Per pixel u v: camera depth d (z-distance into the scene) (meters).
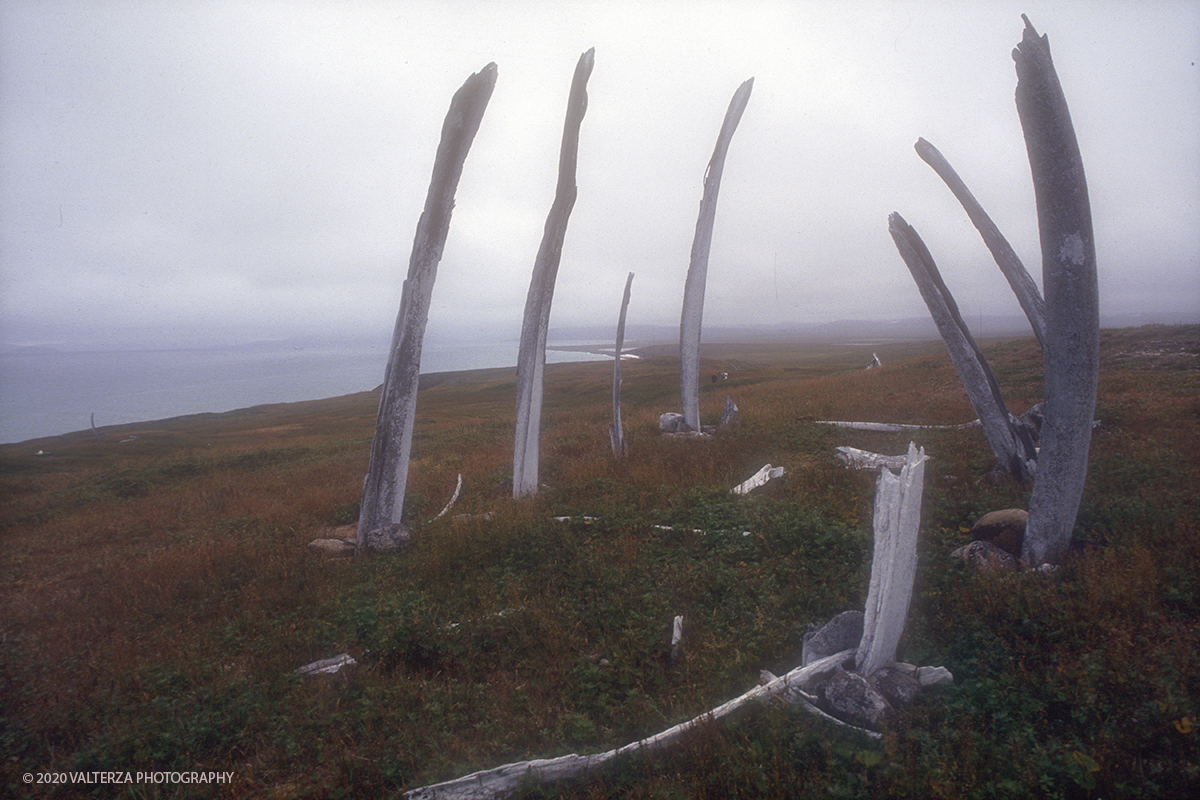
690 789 3.55
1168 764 3.39
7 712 5.14
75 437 51.59
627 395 39.66
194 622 6.91
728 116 14.81
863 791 3.38
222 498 14.95
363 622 6.06
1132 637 4.52
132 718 4.82
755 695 4.23
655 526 8.13
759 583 6.14
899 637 4.62
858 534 6.70
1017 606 4.96
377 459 9.80
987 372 8.91
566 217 11.28
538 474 12.47
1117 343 23.22
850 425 14.36
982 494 8.16
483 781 3.76
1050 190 5.86
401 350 9.88
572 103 11.02
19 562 10.84
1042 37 5.71
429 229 9.93
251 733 4.59
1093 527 6.50
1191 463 8.41
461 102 9.59
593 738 4.18
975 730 3.83
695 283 15.28
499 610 6.30
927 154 9.56
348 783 3.92
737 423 15.42
